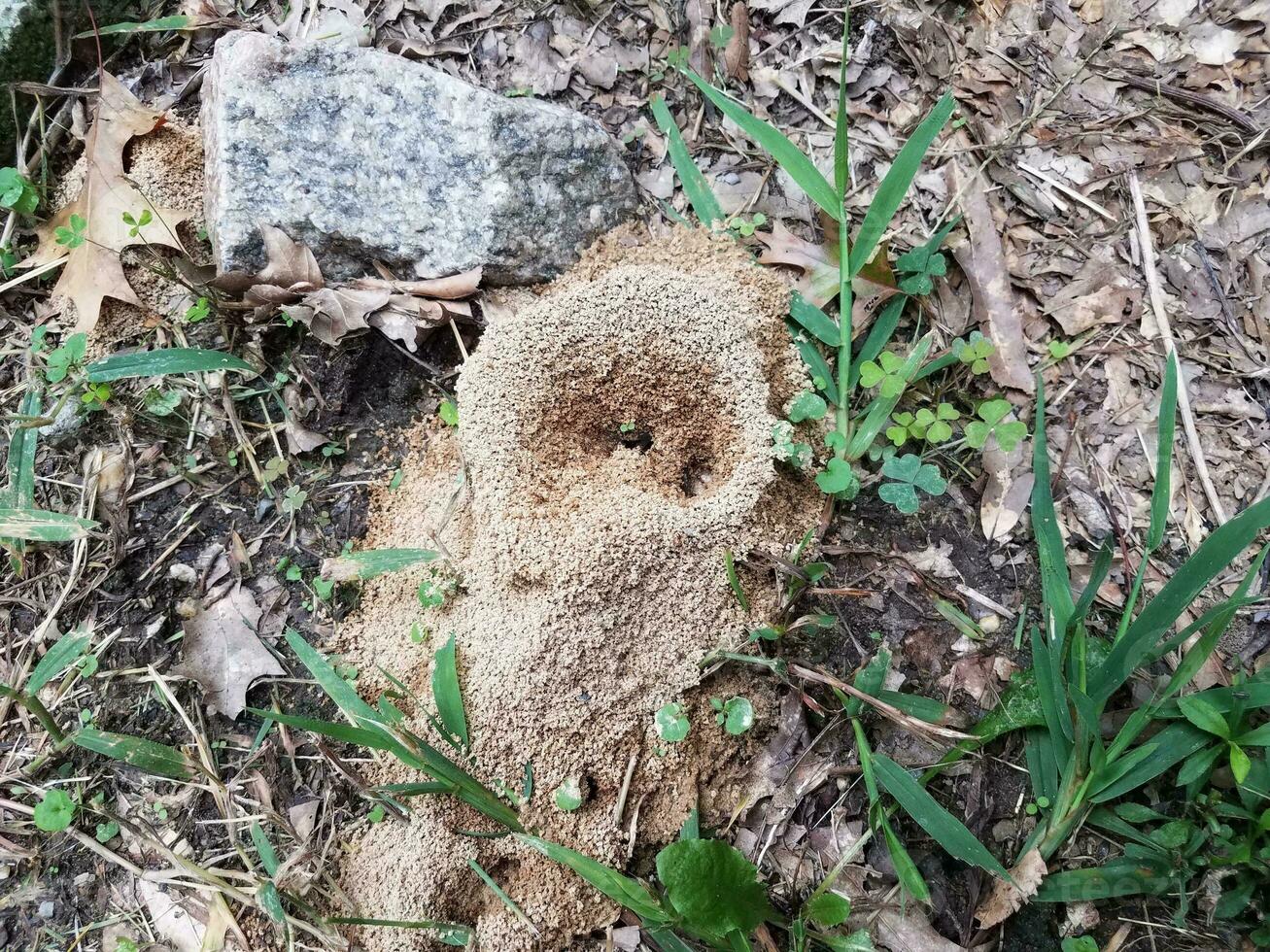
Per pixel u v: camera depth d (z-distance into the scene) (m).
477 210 0.40
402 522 0.39
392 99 0.40
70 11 0.43
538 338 0.37
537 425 0.37
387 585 0.39
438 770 0.33
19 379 0.42
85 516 0.40
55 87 0.43
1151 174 0.43
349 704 0.33
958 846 0.33
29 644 0.38
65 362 0.40
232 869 0.36
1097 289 0.41
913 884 0.32
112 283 0.41
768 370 0.38
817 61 0.44
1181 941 0.35
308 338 0.41
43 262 0.42
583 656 0.35
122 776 0.38
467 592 0.37
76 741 0.35
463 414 0.37
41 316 0.42
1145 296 0.41
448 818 0.35
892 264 0.41
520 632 0.35
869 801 0.36
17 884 0.37
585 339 0.37
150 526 0.40
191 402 0.41
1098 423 0.40
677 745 0.36
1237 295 0.41
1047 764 0.36
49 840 0.37
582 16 0.45
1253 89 0.43
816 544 0.38
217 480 0.41
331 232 0.40
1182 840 0.34
